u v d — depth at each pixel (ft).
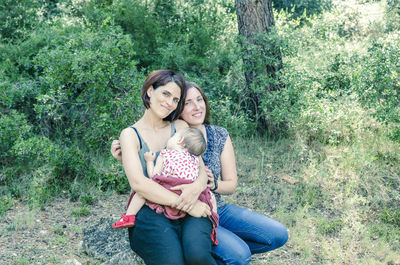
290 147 20.54
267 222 9.99
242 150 20.48
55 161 17.19
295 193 16.22
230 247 9.09
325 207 15.55
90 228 12.84
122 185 16.94
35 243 12.93
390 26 32.65
